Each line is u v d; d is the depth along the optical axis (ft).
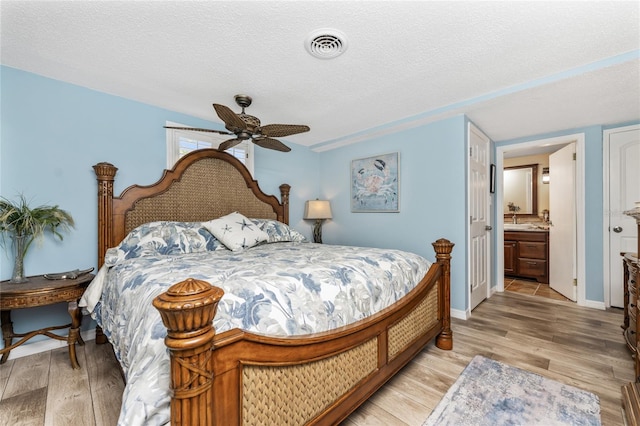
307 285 4.36
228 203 10.66
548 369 6.20
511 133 11.49
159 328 3.26
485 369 6.21
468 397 5.26
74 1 4.66
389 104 9.04
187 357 2.57
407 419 4.73
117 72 7.04
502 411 4.87
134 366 3.07
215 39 5.71
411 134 10.82
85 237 7.80
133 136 8.67
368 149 12.37
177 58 6.42
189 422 2.58
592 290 10.48
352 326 4.44
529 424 4.56
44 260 7.21
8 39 5.68
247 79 7.39
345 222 13.38
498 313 9.85
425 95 8.39
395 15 5.00
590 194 10.51
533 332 8.21
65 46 5.94
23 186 6.93
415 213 10.72
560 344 7.42
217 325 3.21
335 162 13.85
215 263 5.72
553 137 11.34
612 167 10.16
